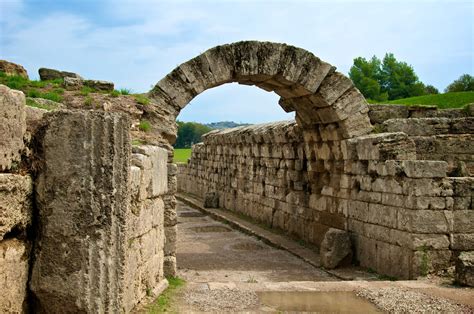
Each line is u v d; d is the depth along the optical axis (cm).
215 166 3184
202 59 1486
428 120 1559
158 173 965
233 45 1505
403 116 1616
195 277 1292
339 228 1622
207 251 1750
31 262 560
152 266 936
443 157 1510
